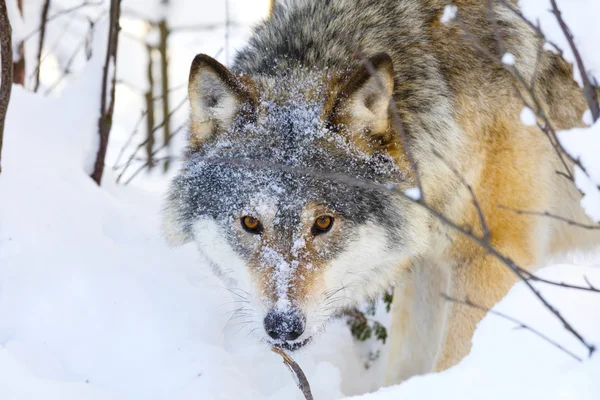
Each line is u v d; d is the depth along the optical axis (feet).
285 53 20.89
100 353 18.69
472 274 20.65
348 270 19.43
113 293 20.22
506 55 16.67
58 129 26.73
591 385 12.67
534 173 20.43
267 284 18.03
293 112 18.84
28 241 20.72
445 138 20.16
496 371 13.74
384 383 23.50
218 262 20.11
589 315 14.29
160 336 19.43
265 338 18.04
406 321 23.26
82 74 27.55
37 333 18.71
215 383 18.12
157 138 41.91
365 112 18.61
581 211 22.45
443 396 13.57
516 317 14.66
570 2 16.90
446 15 18.08
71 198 23.58
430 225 20.86
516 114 20.24
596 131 15.10
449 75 20.45
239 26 45.39
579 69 15.84
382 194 18.93
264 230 18.26
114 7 26.43
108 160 39.34
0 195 21.81
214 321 21.08
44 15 34.60
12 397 15.12
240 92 18.80
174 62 49.29
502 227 20.36
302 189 17.93
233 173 18.51
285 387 20.22
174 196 20.62
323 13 21.36
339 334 25.46
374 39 20.57
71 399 15.60
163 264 23.09
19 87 28.55
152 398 17.83
